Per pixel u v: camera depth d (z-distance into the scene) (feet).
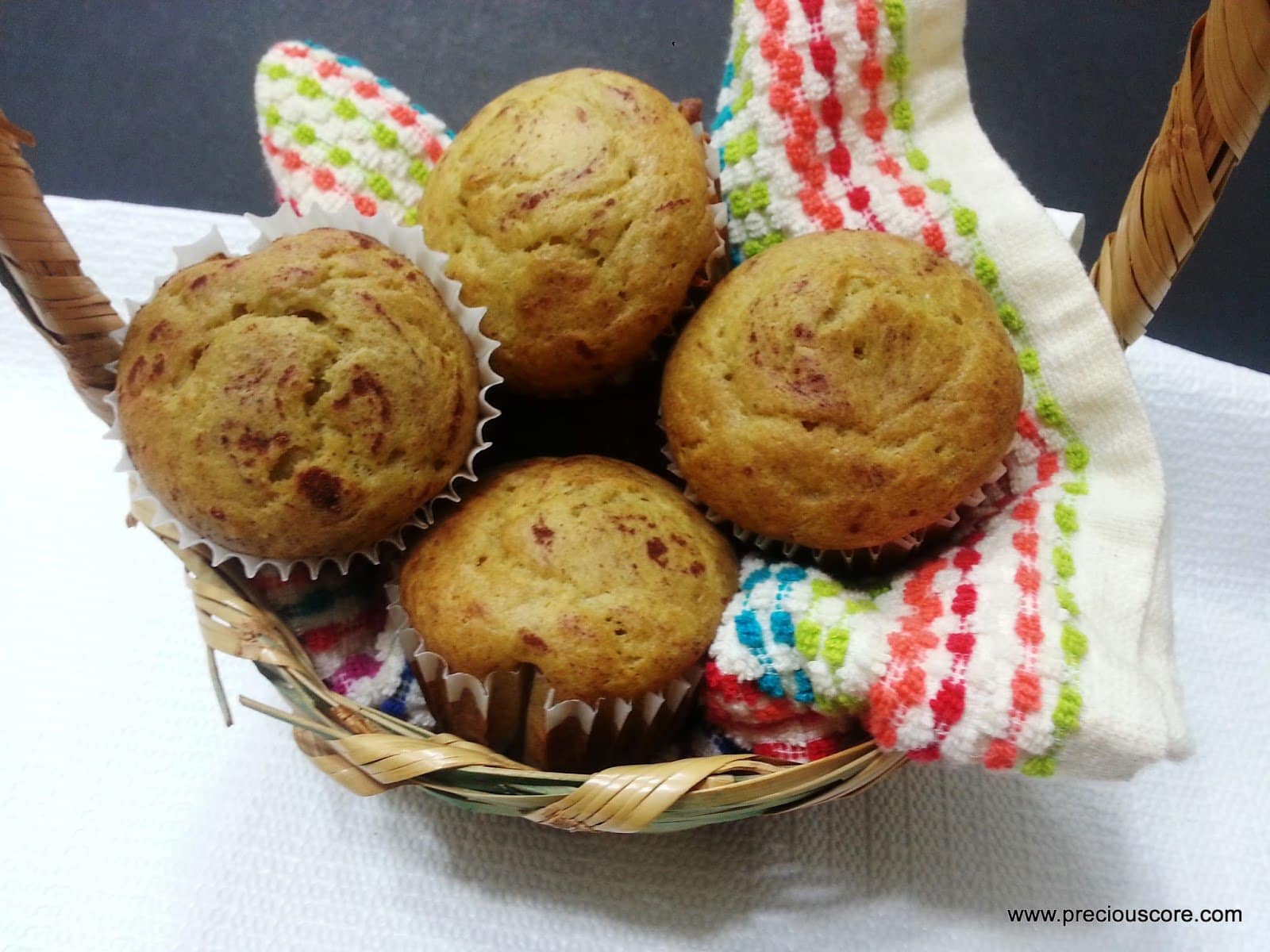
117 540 0.82
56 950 0.64
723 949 0.65
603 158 0.61
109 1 1.26
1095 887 0.69
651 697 0.57
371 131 0.71
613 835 0.68
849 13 0.66
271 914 0.66
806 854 0.68
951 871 0.68
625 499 0.61
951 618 0.55
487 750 0.53
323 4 1.26
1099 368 0.63
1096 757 0.52
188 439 0.54
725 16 1.26
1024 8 1.27
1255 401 0.86
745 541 0.66
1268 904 0.69
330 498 0.55
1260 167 1.20
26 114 1.20
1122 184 1.18
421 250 0.63
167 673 0.76
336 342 0.55
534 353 0.63
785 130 0.67
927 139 0.69
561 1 1.26
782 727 0.60
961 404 0.57
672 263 0.62
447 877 0.67
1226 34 0.50
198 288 0.56
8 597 0.79
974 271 0.66
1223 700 0.79
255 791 0.70
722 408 0.59
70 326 0.57
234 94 1.22
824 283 0.59
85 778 0.71
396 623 0.63
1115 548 0.59
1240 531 0.86
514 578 0.57
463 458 0.61
